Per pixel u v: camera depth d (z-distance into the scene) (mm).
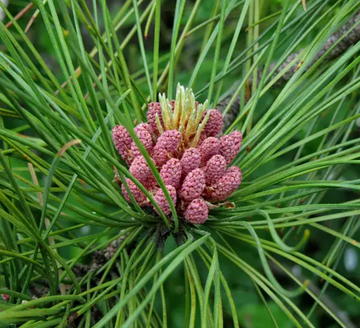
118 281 341
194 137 366
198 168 354
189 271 335
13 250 313
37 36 773
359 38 445
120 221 367
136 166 347
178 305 710
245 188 372
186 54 839
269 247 343
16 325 316
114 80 406
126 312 346
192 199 351
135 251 367
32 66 335
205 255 359
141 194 354
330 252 426
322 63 455
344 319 727
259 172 692
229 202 362
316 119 458
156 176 290
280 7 588
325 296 750
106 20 367
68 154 326
